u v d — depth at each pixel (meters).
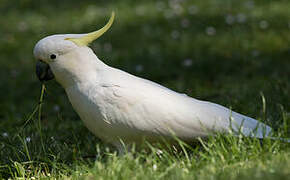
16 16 24.55
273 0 21.17
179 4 22.28
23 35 21.67
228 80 13.93
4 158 8.75
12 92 15.54
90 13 23.11
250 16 19.34
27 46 20.22
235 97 11.45
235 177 6.34
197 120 7.49
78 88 7.77
